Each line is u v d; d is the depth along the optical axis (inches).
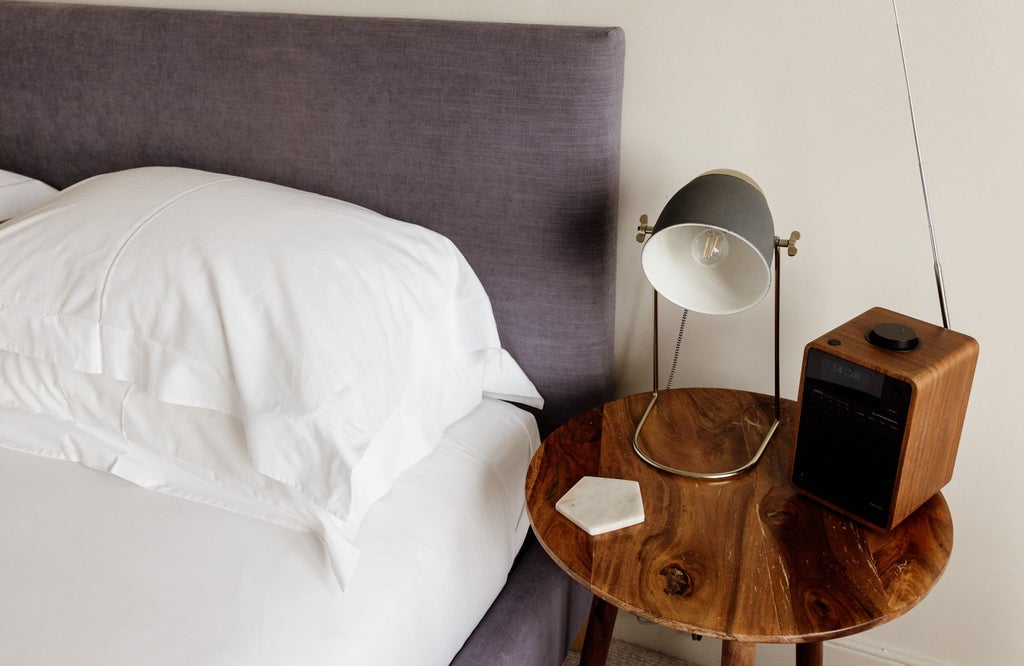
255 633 34.5
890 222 45.8
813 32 43.8
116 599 35.5
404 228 47.7
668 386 49.6
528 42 46.0
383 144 51.3
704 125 47.9
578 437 45.5
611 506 39.1
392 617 37.0
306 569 37.7
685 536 37.8
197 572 37.2
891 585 34.8
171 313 41.0
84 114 59.6
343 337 39.4
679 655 61.6
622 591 34.6
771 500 40.1
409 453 43.5
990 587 51.0
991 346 45.9
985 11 40.3
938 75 42.2
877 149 44.7
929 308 46.6
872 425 36.3
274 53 52.1
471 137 48.8
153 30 55.2
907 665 54.6
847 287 48.0
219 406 40.4
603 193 48.3
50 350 43.6
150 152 58.8
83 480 43.3
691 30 46.1
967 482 49.3
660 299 52.6
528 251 50.2
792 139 46.3
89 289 42.7
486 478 45.4
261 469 38.0
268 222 43.8
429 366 45.4
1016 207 42.9
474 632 44.3
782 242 40.4
